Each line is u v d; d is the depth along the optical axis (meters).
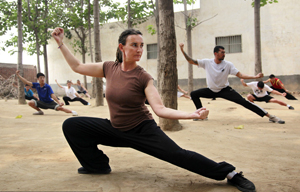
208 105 10.95
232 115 7.94
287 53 16.89
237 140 4.71
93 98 17.84
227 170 2.45
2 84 20.53
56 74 24.88
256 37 13.80
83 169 2.98
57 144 4.51
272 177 2.80
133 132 2.62
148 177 2.84
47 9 20.08
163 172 3.02
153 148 2.51
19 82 13.12
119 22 21.95
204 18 18.78
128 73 2.54
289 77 16.89
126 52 2.49
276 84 11.50
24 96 13.25
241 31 17.89
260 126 6.07
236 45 18.16
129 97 2.52
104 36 22.58
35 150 4.08
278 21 16.98
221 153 3.81
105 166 2.95
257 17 13.74
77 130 2.77
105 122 2.75
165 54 5.70
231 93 6.60
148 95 2.45
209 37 18.75
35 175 2.90
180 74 19.84
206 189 2.50
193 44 19.19
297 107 9.46
